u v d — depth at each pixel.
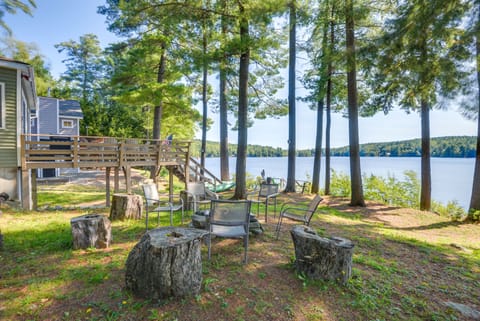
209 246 3.23
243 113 8.04
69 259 3.19
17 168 6.66
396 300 2.53
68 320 2.03
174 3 7.32
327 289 2.58
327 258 2.67
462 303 2.57
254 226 4.23
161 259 2.25
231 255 3.38
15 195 6.66
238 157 8.18
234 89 13.35
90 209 6.75
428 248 4.29
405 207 8.99
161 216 5.65
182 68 8.38
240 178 8.17
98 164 7.30
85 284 2.56
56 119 15.45
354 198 8.70
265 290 2.53
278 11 6.73
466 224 6.80
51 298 2.32
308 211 4.31
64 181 12.84
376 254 3.84
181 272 2.31
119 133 22.42
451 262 3.68
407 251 4.09
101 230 3.62
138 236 4.18
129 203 5.31
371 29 8.07
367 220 6.81
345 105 11.98
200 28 8.57
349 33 7.80
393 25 4.66
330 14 8.91
